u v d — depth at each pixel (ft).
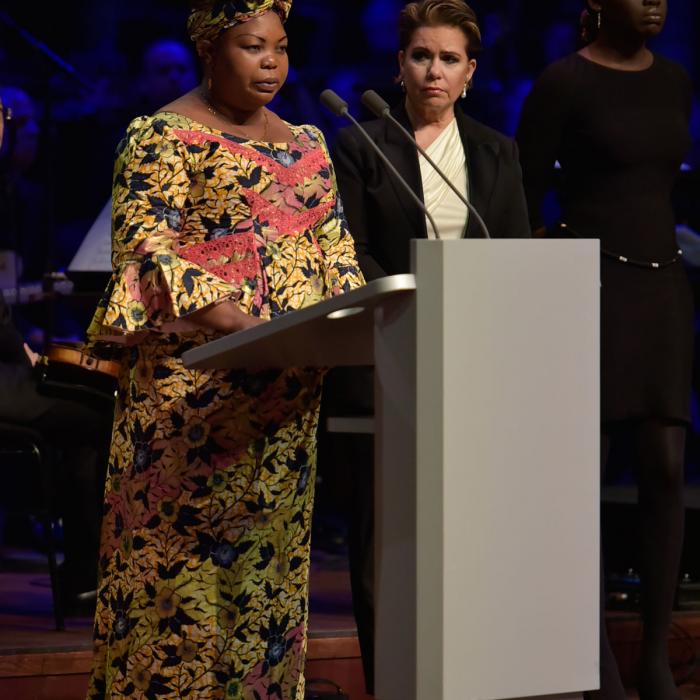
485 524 23.22
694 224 67.77
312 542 65.87
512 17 88.63
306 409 31.96
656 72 43.06
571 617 23.86
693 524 50.78
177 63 74.38
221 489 31.17
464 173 40.52
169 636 31.24
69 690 40.68
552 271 23.52
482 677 23.25
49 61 68.59
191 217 31.17
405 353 23.06
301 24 86.07
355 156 40.40
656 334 41.98
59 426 46.06
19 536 64.69
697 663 48.75
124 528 32.01
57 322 69.36
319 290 32.17
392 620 23.67
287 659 32.42
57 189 76.79
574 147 42.75
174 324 30.07
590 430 23.85
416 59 40.42
